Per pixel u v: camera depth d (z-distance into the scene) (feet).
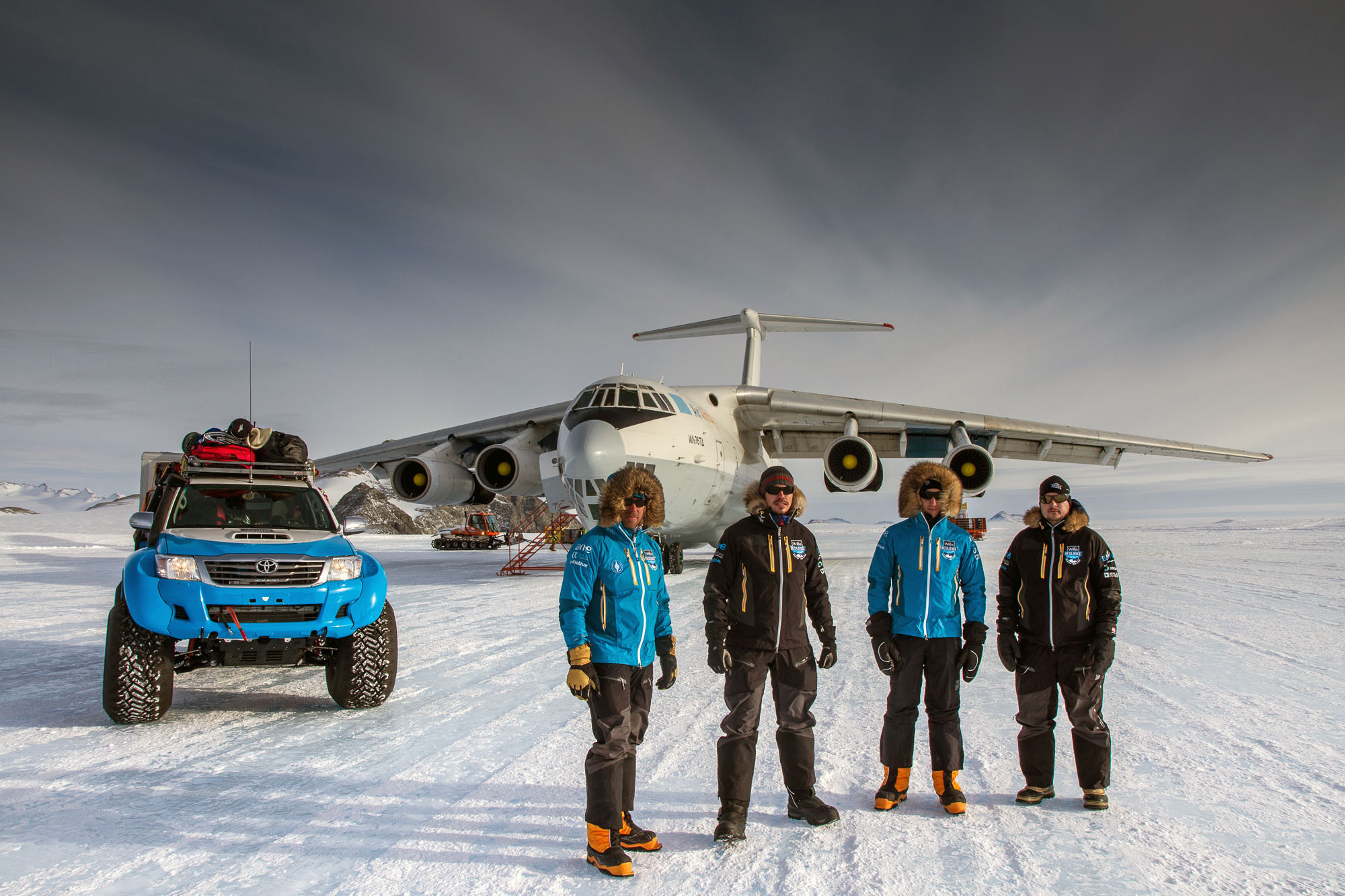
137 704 15.66
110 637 15.84
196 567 16.15
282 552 16.98
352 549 18.33
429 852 9.62
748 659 10.33
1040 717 11.10
